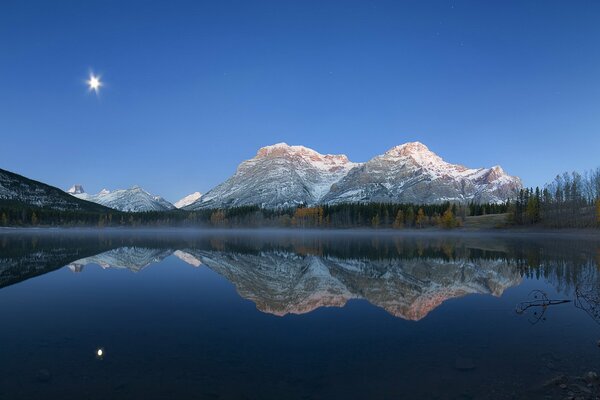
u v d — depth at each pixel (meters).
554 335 17.42
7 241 89.81
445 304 24.58
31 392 11.61
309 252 65.88
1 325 19.19
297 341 16.64
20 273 37.69
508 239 100.69
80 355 14.74
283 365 13.81
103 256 55.22
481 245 80.00
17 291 28.44
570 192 131.00
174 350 15.30
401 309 23.23
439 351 15.30
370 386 12.10
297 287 31.20
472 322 19.91
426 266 45.25
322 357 14.61
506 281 33.50
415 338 17.11
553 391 11.69
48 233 149.50
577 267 41.81
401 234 146.88
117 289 29.45
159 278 34.97
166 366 13.65
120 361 14.15
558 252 59.91
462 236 125.31
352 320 20.36
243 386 12.09
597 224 110.81
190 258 53.69
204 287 30.48
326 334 17.69
